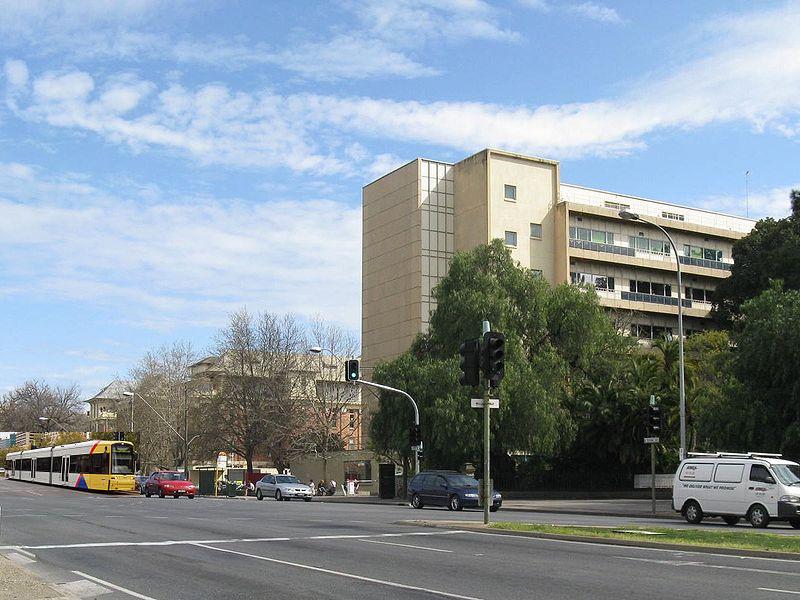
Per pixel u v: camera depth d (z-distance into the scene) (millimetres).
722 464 28328
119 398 123250
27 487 76250
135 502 45656
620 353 58500
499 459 55156
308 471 84562
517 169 78438
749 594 11891
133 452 64938
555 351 55375
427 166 80188
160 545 19562
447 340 54344
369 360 83562
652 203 88188
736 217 94750
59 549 18891
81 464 67125
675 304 83688
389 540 20422
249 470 75875
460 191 79875
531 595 11914
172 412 88875
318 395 76875
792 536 20359
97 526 25781
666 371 58750
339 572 14508
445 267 79375
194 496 60812
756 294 67938
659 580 13367
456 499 37875
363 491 79375
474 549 18203
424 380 52156
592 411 55938
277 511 35188
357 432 100625
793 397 38531
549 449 51656
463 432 49875
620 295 81250
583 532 21047
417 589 12562
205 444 79000
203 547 18969
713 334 63500
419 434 47812
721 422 41969
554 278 78375
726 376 49562
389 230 82875
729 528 26469
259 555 17234
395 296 81250
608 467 58031
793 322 39156
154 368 94938
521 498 53219
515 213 77625
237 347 76625
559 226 78625
